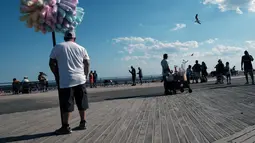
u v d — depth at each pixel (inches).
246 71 708.7
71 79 215.8
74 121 267.3
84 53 227.6
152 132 205.6
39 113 355.9
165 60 536.7
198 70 1051.3
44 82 1088.2
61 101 216.4
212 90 567.8
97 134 207.0
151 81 1592.0
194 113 286.2
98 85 1416.1
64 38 227.5
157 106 354.0
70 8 219.3
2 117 335.9
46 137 205.6
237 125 223.1
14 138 207.3
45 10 213.6
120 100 467.2
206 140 179.3
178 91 601.9
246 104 343.6
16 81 1040.2
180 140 180.9
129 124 239.9
